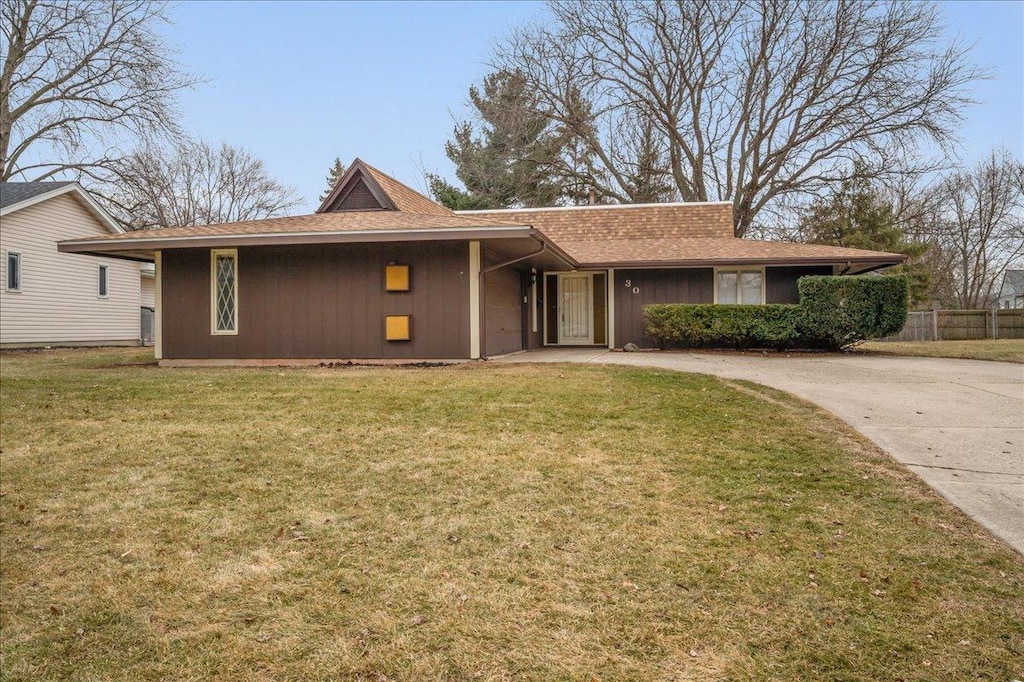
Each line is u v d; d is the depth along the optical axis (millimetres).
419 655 2428
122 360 13367
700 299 15234
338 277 11367
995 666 2240
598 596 2814
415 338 11133
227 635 2615
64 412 6543
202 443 5266
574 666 2330
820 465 4531
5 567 3246
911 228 31562
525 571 3068
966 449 4891
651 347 15398
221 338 11734
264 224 11945
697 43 27281
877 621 2553
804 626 2535
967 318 22688
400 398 7090
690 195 28812
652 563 3107
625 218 19453
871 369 9656
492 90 31484
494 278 12203
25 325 17859
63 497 4129
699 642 2453
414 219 11883
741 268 15039
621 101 28281
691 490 4059
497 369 9812
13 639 2639
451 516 3727
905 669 2244
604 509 3783
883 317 13047
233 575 3104
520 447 5047
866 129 25188
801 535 3381
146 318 23875
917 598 2715
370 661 2402
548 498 3967
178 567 3203
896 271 25875
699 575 2973
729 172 28250
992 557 3072
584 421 5898
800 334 13383
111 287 21312
